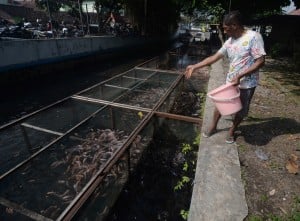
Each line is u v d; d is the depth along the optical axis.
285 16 17.67
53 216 3.19
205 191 2.62
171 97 6.91
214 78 8.77
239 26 2.79
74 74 12.10
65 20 21.19
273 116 4.58
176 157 4.54
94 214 3.19
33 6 28.05
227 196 2.55
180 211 3.39
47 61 10.64
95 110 5.30
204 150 3.44
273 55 13.91
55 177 3.80
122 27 21.92
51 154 4.21
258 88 6.86
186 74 3.51
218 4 14.57
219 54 3.21
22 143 4.63
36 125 4.70
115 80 7.33
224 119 4.31
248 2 14.59
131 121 5.15
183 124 4.80
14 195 3.41
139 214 3.32
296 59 11.70
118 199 3.50
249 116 4.54
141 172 4.11
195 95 8.33
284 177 2.85
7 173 3.44
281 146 3.48
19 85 9.26
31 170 3.80
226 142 3.56
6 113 6.90
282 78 8.35
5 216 3.07
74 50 12.53
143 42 22.80
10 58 8.77
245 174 2.90
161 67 13.41
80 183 3.74
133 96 7.33
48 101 8.03
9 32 12.49
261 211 2.37
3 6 22.34
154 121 4.87
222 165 3.04
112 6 18.62
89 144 4.65
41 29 16.33
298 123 4.26
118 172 3.88
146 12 21.89
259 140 3.63
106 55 16.06
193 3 14.78
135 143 4.74
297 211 2.36
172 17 29.12
